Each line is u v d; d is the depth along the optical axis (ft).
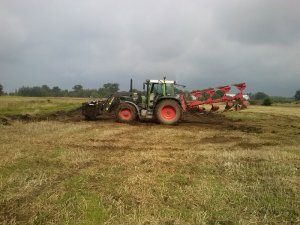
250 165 30.76
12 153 33.30
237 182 25.26
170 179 25.76
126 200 21.18
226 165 30.25
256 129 58.90
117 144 40.63
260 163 31.35
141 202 20.93
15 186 23.45
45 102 147.74
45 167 28.68
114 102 67.62
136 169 28.37
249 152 35.96
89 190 23.02
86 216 19.03
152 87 64.59
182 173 27.68
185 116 82.79
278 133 54.08
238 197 22.25
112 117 74.79
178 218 18.79
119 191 22.70
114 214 19.26
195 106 67.31
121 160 31.55
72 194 22.16
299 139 47.60
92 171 27.50
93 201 21.11
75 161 30.78
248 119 78.95
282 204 21.29
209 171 28.50
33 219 18.21
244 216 19.42
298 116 87.97
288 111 106.42
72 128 53.31
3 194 21.66
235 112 98.02
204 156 33.96
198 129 56.75
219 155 34.27
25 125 56.44
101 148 37.76
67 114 86.17
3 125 56.34
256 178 26.58
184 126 61.00
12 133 47.03
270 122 73.36
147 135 48.44
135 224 17.93
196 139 45.96
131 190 22.91
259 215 19.63
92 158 32.27
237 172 28.14
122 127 56.65
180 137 47.44
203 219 18.72
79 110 101.76
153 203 20.86
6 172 26.94
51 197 21.25
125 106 64.34
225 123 68.64
